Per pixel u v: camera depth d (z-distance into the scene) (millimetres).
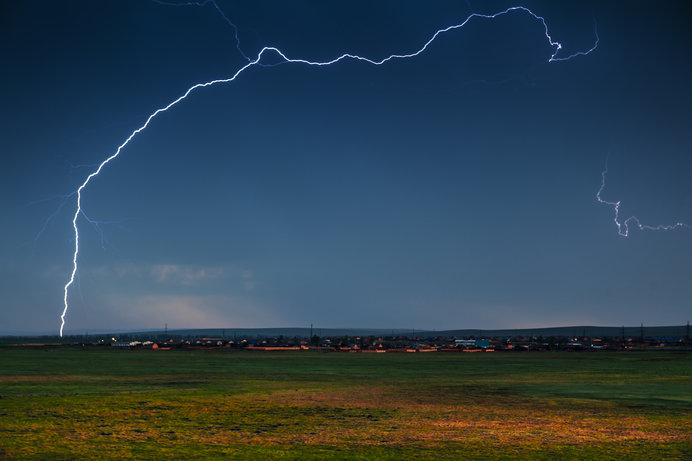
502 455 14734
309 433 17781
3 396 27672
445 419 21484
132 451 14555
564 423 20500
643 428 19266
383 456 14469
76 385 38719
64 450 14461
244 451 14805
